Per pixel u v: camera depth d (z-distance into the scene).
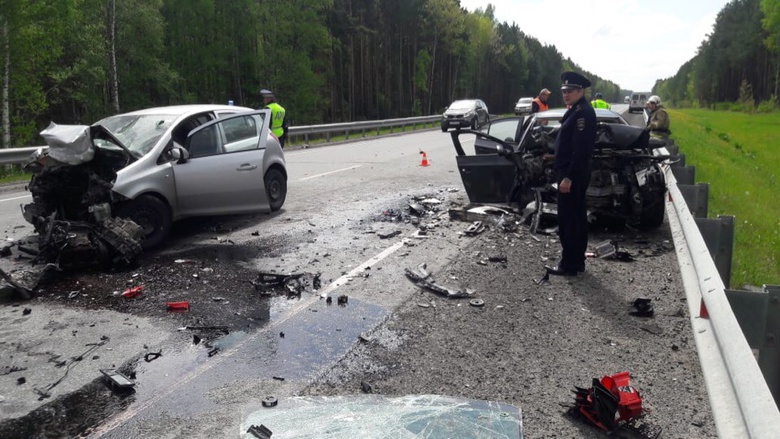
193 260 7.00
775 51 77.69
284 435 3.36
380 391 3.89
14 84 29.44
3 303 5.57
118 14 35.22
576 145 6.10
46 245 6.41
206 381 4.06
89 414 3.65
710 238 5.39
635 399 3.43
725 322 2.94
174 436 3.40
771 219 11.75
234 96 49.22
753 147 34.16
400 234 8.28
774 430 1.98
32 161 7.02
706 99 112.19
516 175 9.12
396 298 5.69
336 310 5.37
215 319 5.17
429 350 4.52
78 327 5.01
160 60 39.50
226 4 45.81
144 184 7.22
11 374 4.18
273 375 4.14
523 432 3.40
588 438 3.36
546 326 4.98
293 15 48.44
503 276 6.37
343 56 58.91
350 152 20.84
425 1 68.19
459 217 9.25
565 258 6.41
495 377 4.08
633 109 53.19
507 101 106.50
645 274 6.42
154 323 5.09
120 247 6.50
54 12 28.06
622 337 4.75
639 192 8.04
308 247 7.58
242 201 8.50
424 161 16.45
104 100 37.25
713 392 2.80
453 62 78.81
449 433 3.36
